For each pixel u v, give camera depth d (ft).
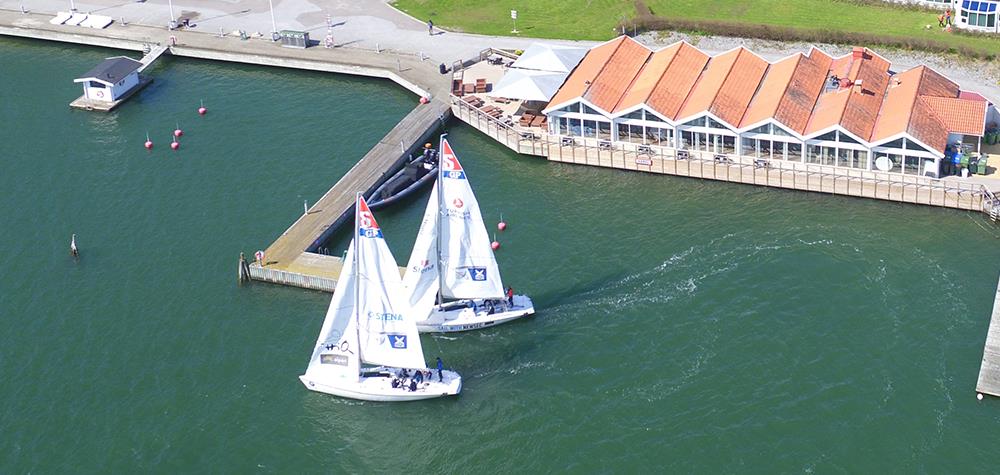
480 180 469.57
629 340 371.35
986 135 461.78
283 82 556.51
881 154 444.96
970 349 357.00
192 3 635.66
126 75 542.16
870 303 380.58
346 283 343.46
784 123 450.30
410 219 443.73
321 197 458.09
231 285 407.44
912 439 325.62
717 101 467.11
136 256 427.33
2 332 387.96
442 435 340.39
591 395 350.23
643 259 411.34
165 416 349.00
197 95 545.85
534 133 490.90
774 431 331.57
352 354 352.08
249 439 340.59
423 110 514.68
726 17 582.35
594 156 474.08
